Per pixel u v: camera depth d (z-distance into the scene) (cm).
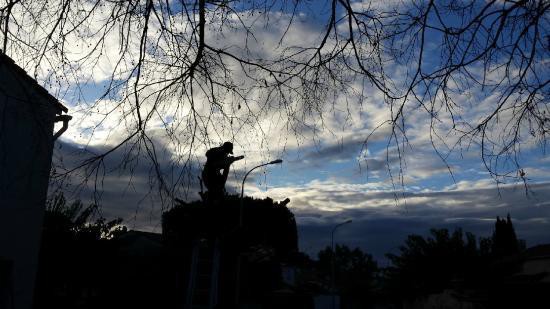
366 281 6894
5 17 347
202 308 1052
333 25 399
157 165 384
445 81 386
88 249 1545
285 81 425
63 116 407
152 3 367
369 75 403
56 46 383
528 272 3297
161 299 2308
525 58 370
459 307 3616
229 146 452
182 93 402
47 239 1430
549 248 3362
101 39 387
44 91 391
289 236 3300
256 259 561
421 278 3972
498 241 4103
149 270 2441
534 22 354
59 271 1596
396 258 4259
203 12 385
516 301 3039
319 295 5172
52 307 1688
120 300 2302
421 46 385
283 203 632
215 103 420
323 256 10294
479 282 3306
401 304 4559
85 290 2212
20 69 370
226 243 459
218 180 452
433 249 3953
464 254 3700
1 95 494
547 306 2877
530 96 375
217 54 405
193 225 450
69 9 372
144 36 370
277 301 3419
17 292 1167
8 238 1129
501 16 360
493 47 368
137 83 382
